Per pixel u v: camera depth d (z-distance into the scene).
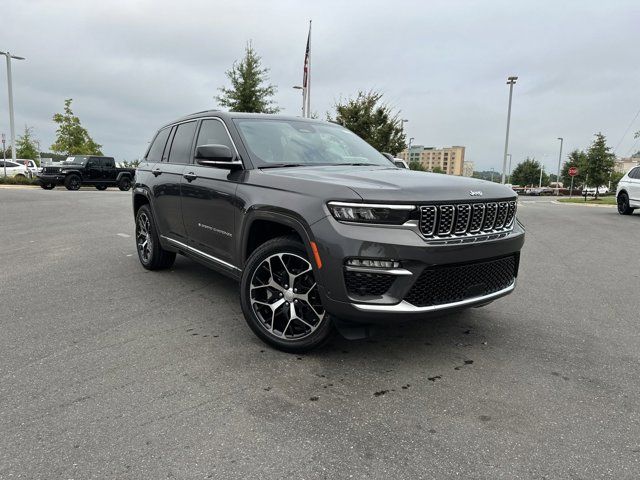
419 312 3.03
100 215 12.61
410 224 3.00
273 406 2.78
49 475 2.17
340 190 3.10
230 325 4.10
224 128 4.43
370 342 3.75
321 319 3.32
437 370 3.29
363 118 23.72
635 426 2.62
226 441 2.44
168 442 2.42
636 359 3.52
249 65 23.38
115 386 3.00
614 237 10.13
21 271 6.03
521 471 2.23
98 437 2.46
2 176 30.48
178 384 3.03
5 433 2.49
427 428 2.58
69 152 39.72
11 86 31.92
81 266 6.33
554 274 6.35
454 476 2.19
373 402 2.84
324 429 2.55
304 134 4.61
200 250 4.67
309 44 21.34
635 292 5.44
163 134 5.89
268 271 3.62
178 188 4.92
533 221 13.57
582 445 2.44
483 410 2.77
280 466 2.25
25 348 3.58
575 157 55.44
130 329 3.99
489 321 4.31
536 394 2.97
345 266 3.01
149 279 5.63
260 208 3.56
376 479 2.16
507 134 32.41
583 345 3.78
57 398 2.85
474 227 3.29
